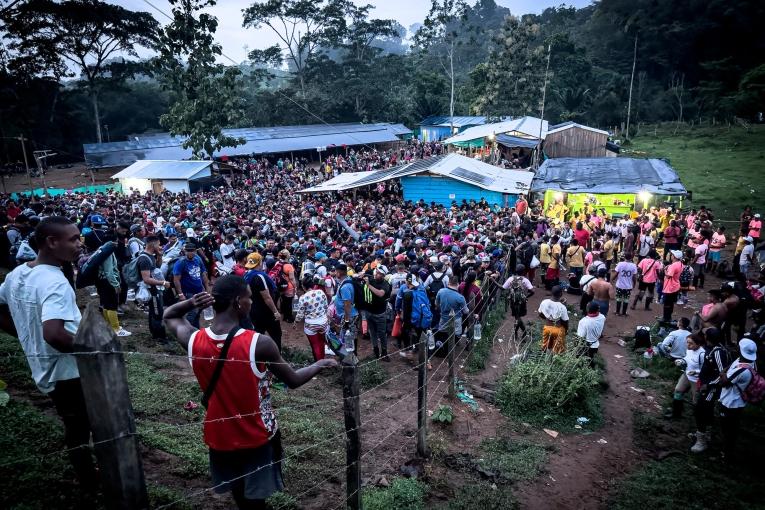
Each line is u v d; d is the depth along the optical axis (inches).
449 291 400.5
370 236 679.1
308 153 2378.2
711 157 1963.6
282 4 2743.6
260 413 117.0
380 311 387.9
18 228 487.8
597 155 1790.1
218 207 1076.5
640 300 629.9
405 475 236.5
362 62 2869.1
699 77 3304.6
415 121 2965.1
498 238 669.3
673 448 310.8
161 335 356.2
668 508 241.6
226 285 114.0
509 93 2327.8
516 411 325.1
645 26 3353.8
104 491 102.0
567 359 354.3
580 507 236.8
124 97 2615.7
